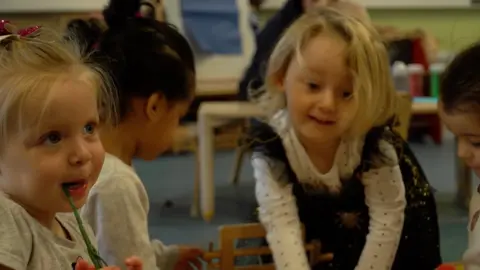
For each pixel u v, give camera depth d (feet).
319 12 4.20
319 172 4.16
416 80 10.57
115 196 3.11
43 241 2.40
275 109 4.33
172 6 13.87
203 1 14.11
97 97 2.60
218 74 14.21
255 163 4.24
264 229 4.06
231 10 14.25
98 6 13.94
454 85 3.05
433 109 9.02
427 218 4.55
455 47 4.28
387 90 4.04
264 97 4.51
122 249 3.09
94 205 3.10
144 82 3.39
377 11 15.80
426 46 12.50
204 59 14.15
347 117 3.86
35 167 2.29
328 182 4.17
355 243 4.25
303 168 4.14
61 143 2.33
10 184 2.36
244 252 4.03
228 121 10.62
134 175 3.27
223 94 14.01
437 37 15.96
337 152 4.10
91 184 2.48
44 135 2.29
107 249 3.09
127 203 3.13
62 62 2.44
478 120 2.98
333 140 4.05
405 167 4.49
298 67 3.88
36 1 13.66
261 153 4.21
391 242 4.04
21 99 2.26
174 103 3.54
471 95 2.96
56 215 2.68
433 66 11.63
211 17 14.16
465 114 3.00
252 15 13.39
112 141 3.37
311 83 3.86
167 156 13.38
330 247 4.26
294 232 3.99
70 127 2.33
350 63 3.78
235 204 9.77
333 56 3.77
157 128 3.51
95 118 2.46
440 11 16.05
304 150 4.11
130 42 3.46
